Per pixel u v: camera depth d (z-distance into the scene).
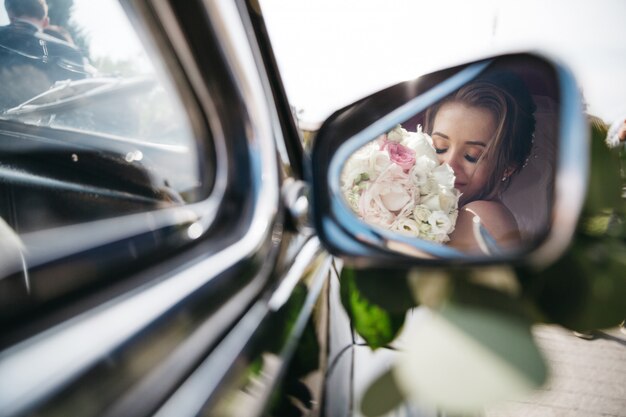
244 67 0.98
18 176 0.76
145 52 0.95
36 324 0.40
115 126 1.17
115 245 0.60
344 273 0.52
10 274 0.44
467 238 0.91
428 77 0.74
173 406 0.44
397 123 0.78
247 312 0.69
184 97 0.95
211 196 0.92
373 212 0.81
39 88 1.22
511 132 1.03
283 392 0.63
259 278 0.80
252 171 0.95
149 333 0.47
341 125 0.81
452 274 0.47
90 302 0.46
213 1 0.86
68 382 0.35
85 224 0.65
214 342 0.57
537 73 0.58
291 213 1.04
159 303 0.52
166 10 0.85
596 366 2.91
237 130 0.97
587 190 0.48
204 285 0.63
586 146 0.49
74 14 1.15
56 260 0.49
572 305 0.45
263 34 1.07
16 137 0.90
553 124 0.53
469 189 1.12
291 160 1.21
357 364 0.70
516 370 0.33
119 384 0.40
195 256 0.70
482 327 0.37
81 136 1.05
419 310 0.43
